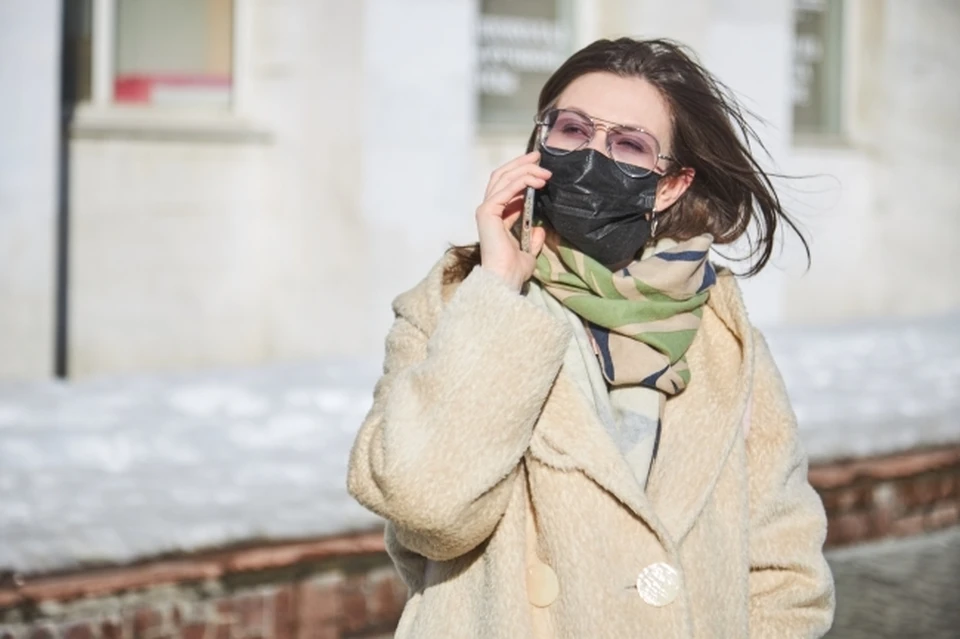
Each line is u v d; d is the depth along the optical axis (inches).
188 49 464.4
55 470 306.3
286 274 466.6
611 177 111.4
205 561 242.1
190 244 455.8
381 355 465.4
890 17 622.8
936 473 341.4
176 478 301.1
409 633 112.0
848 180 612.4
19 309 403.9
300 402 388.5
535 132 118.9
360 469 105.6
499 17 516.1
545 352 103.2
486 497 103.0
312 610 248.2
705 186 120.8
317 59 462.0
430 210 471.2
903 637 276.4
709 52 545.6
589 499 105.7
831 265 605.3
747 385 114.0
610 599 103.9
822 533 115.9
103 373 443.2
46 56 402.9
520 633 104.0
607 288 111.8
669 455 111.8
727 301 118.4
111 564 242.4
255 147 464.4
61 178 435.8
